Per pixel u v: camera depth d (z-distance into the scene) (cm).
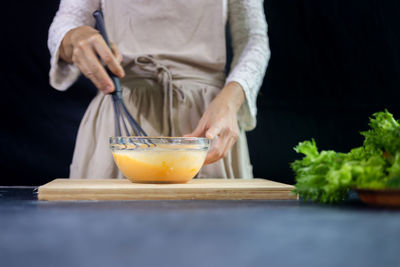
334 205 58
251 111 118
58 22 116
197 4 121
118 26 123
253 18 126
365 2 215
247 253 31
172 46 123
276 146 217
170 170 74
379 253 31
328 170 57
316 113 218
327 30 215
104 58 96
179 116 117
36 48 192
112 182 81
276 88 216
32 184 194
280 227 39
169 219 43
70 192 66
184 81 120
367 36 217
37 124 194
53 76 117
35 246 32
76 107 195
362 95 219
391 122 60
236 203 62
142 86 118
